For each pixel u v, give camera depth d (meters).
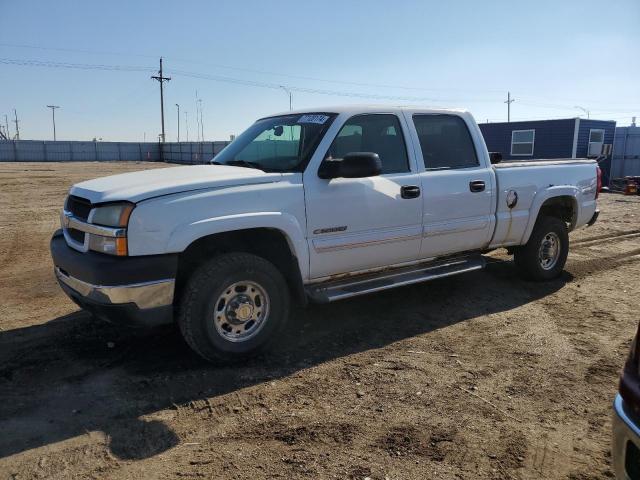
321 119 4.79
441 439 3.20
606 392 3.80
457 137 5.61
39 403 3.60
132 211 3.72
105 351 4.45
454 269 5.52
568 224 6.83
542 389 3.84
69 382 3.90
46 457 3.01
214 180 4.06
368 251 4.84
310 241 4.47
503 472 2.89
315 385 3.88
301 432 3.27
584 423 3.40
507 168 5.89
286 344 4.64
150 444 3.15
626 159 25.86
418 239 5.16
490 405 3.61
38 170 35.62
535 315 5.42
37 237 9.66
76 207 4.31
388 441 3.17
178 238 3.80
